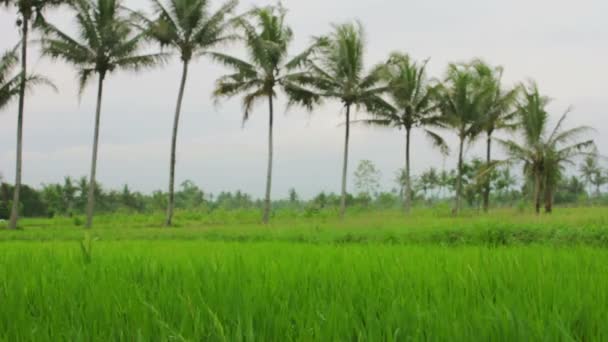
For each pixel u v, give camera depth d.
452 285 3.46
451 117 32.00
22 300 2.85
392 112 31.17
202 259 5.50
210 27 27.05
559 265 4.54
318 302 2.89
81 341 2.22
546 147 27.86
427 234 13.49
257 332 2.37
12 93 25.41
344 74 29.41
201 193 59.75
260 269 4.41
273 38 29.17
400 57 31.45
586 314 2.44
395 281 3.65
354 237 14.20
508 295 2.87
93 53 26.48
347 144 30.77
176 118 28.02
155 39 26.83
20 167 25.55
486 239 12.75
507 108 31.97
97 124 27.23
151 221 35.41
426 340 2.18
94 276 3.99
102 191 59.72
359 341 2.12
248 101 28.77
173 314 2.69
